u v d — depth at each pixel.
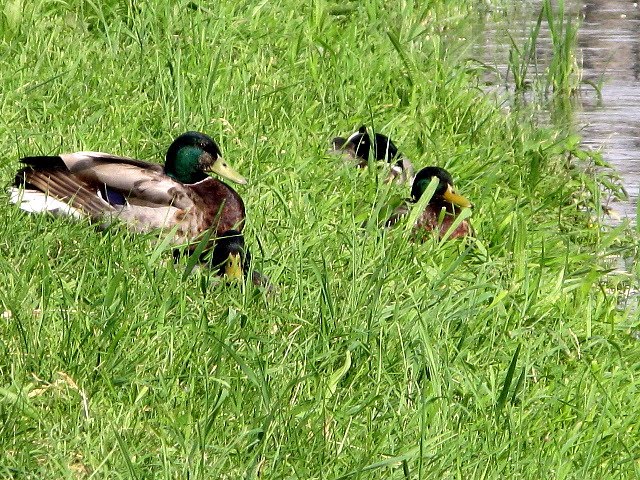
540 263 12.38
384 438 8.71
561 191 15.17
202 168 12.94
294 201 12.63
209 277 10.48
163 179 12.53
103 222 11.73
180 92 14.41
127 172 12.34
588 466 8.94
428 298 10.73
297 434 8.48
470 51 21.42
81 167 12.19
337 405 9.07
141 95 14.97
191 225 12.45
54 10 17.66
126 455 7.63
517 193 14.95
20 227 11.06
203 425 8.41
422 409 8.53
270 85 16.14
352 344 9.55
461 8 23.56
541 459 9.01
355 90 16.84
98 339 9.09
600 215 14.87
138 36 16.72
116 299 9.66
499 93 19.53
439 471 8.46
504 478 8.66
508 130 17.19
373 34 19.48
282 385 9.11
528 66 21.06
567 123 18.55
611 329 11.40
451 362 9.93
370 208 13.01
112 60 16.00
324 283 10.12
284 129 14.79
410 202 13.83
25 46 15.88
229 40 16.98
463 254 11.02
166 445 8.20
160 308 9.59
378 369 9.38
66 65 15.59
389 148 14.98
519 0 25.17
